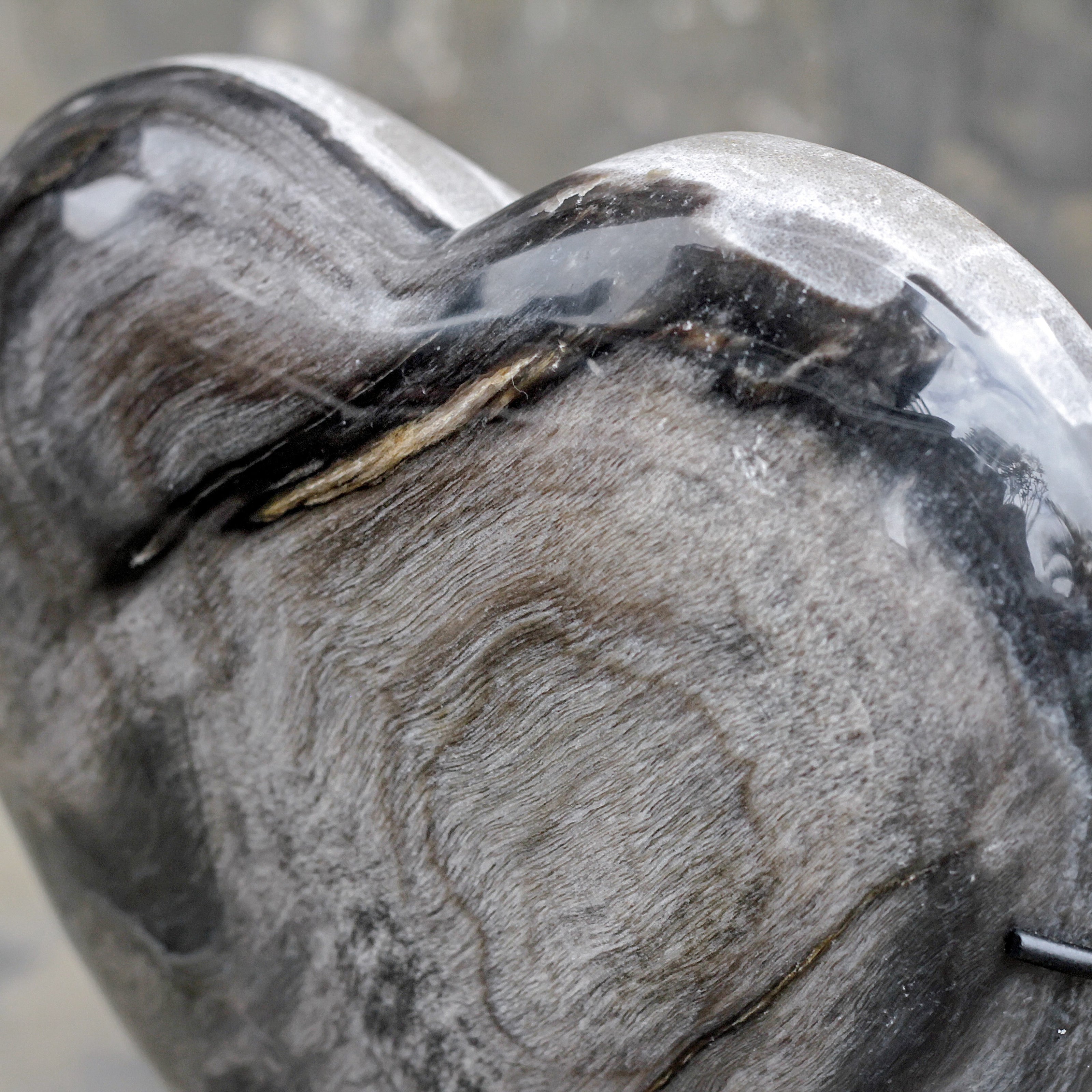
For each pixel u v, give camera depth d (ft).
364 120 1.53
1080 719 1.38
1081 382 1.39
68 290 1.51
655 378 1.40
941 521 1.38
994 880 1.39
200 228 1.49
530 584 1.42
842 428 1.38
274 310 1.47
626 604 1.40
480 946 1.46
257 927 1.52
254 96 1.53
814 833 1.40
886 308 1.39
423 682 1.44
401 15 4.25
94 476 1.51
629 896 1.42
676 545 1.40
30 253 1.53
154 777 1.52
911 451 1.38
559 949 1.44
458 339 1.43
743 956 1.42
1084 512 1.38
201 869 1.53
